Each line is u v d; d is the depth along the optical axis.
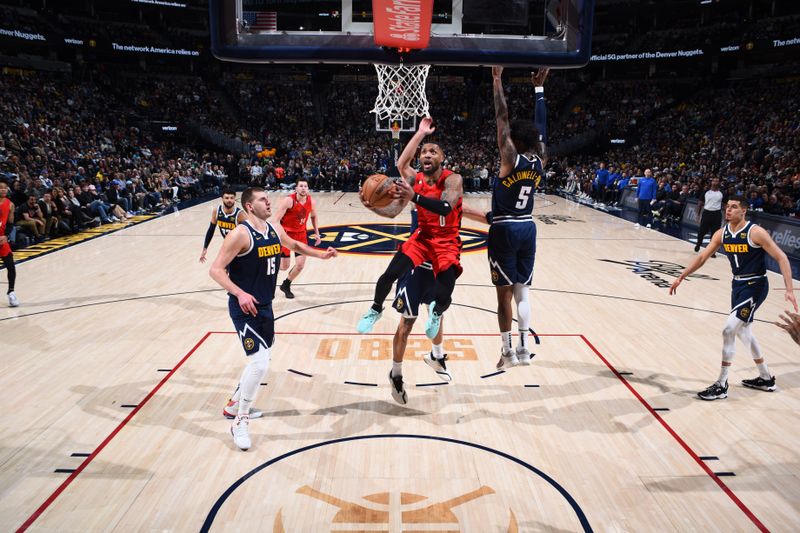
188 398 5.25
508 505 3.70
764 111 26.31
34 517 3.53
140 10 33.59
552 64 4.41
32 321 7.34
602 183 21.89
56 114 23.80
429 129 4.39
